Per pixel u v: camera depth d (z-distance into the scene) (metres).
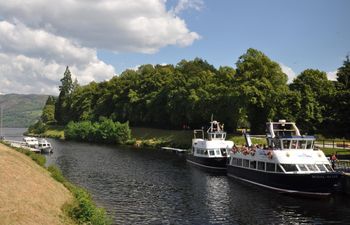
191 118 119.19
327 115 68.25
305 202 44.94
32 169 42.31
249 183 57.38
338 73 71.88
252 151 57.41
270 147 55.44
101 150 111.69
